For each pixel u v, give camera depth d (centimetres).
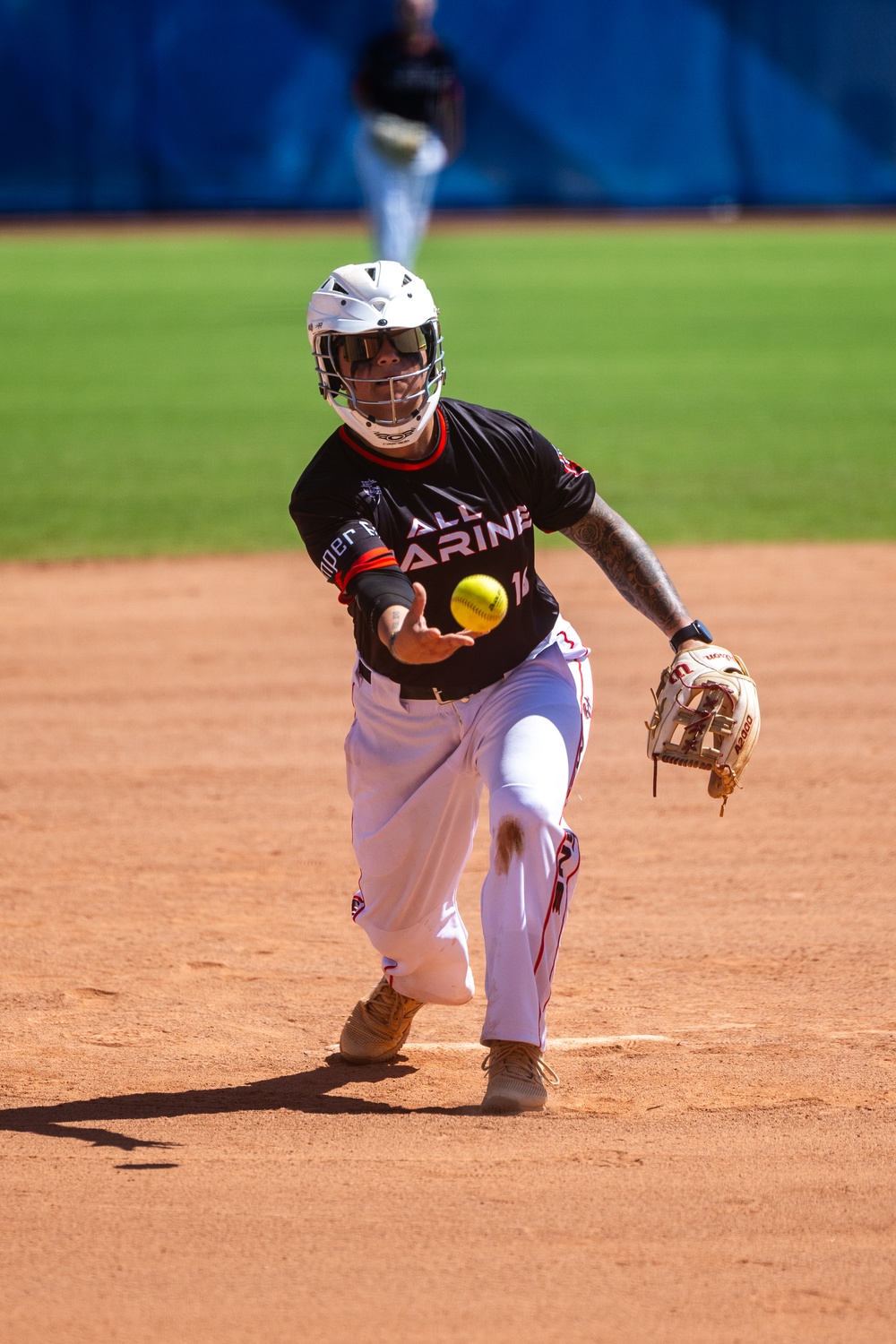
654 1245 1051
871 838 2191
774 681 2914
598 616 3381
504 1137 1292
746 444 5112
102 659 3089
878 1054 1504
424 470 1378
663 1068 1475
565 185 13688
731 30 13288
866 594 3491
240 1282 1002
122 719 2736
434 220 13575
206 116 13175
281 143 13262
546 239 12200
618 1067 1481
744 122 13525
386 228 8650
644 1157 1230
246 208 13375
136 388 6303
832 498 4388
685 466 4772
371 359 1326
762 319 8312
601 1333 931
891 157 13575
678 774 2483
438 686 1410
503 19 13238
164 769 2492
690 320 8300
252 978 1753
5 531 4094
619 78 13412
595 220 13512
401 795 1455
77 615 3400
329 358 1348
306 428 5447
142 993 1709
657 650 3130
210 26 13000
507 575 1411
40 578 3694
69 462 4888
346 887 2030
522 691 1426
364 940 1866
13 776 2455
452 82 8538
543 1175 1189
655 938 1858
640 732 2670
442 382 1384
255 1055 1561
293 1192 1160
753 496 4403
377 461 1377
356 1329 939
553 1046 1548
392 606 1295
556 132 13538
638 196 13675
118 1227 1095
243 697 2864
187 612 3428
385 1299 976
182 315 8525
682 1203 1124
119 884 2031
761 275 10138
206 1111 1397
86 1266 1029
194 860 2117
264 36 13025
